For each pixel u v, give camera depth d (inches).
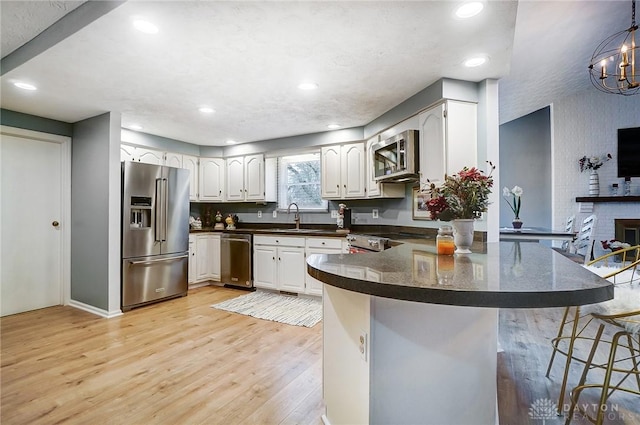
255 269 177.3
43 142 143.6
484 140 102.0
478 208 70.1
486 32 75.3
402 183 146.1
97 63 90.2
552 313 139.6
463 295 35.6
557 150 227.5
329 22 71.1
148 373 87.2
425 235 129.6
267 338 111.6
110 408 71.7
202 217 215.8
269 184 197.0
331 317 63.1
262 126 160.2
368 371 48.6
